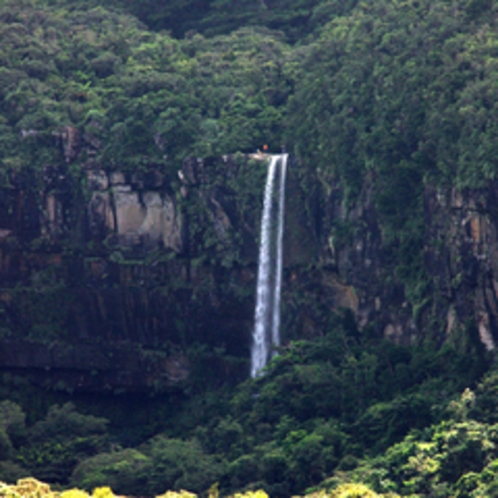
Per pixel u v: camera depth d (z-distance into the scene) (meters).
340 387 164.12
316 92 193.62
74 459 172.25
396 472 137.75
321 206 183.88
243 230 192.50
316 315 184.62
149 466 159.25
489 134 159.88
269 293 190.62
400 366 161.88
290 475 147.50
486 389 148.38
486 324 159.00
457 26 187.75
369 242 175.50
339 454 150.62
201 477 153.62
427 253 166.75
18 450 177.00
